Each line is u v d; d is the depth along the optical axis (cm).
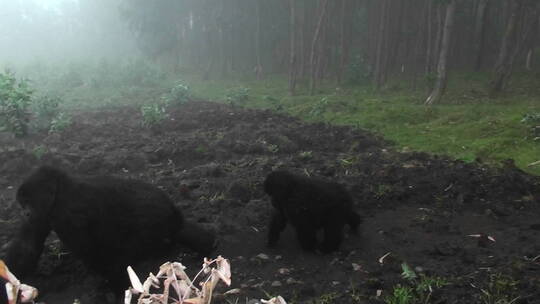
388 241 707
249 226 752
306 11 3222
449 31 1845
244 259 644
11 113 1363
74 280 582
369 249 682
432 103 1855
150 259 606
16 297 227
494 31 3177
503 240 703
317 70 2727
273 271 611
